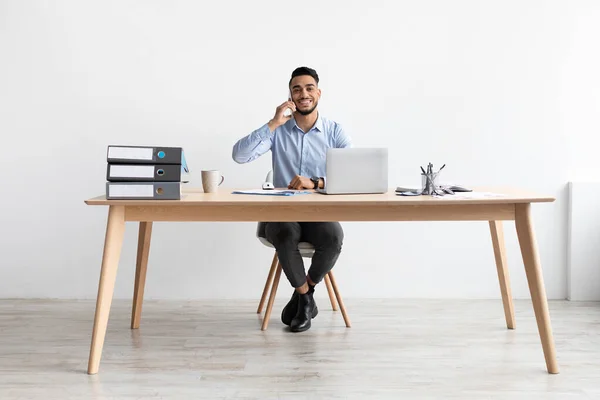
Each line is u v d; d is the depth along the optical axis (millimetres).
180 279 3879
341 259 3873
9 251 3854
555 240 3826
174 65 3775
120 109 3791
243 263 3875
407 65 3773
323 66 3781
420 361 2664
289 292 3895
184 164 2631
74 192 3828
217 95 3789
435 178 2678
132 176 2477
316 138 3383
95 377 2486
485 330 3137
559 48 3752
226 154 3811
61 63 3770
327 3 3762
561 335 3031
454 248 3857
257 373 2527
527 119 3783
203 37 3770
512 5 3748
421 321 3314
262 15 3762
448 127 3797
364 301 3783
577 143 3783
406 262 3867
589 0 3727
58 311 3551
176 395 2303
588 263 3771
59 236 3852
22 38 3758
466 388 2355
